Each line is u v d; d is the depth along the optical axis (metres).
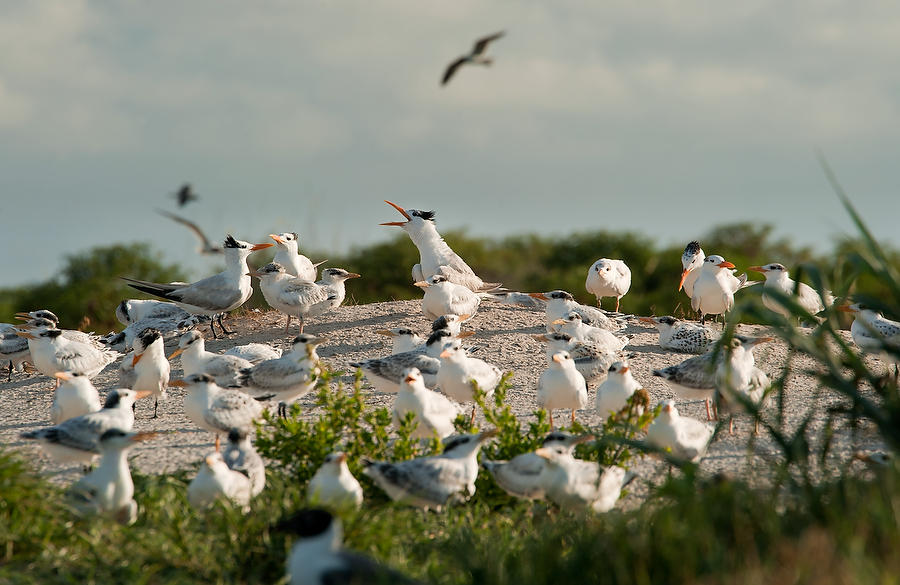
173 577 9.48
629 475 11.92
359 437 12.69
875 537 8.40
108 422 12.80
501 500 12.33
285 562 9.74
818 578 7.73
